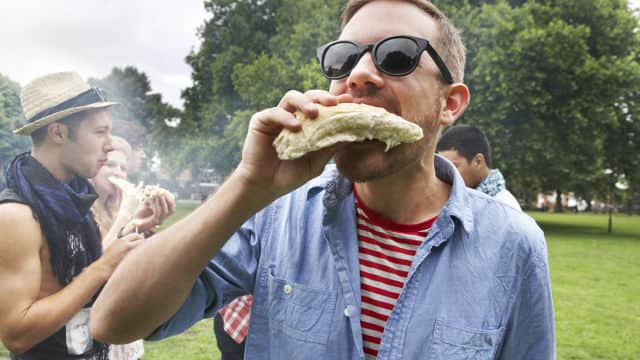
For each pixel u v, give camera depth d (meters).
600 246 17.19
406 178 1.62
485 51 21.89
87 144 2.82
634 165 25.86
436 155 1.89
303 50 25.94
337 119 1.28
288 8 29.78
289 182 1.33
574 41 21.58
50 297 2.41
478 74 21.91
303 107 1.28
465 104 1.71
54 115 2.67
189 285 1.40
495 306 1.59
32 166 2.61
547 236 21.39
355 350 1.55
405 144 1.45
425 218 1.70
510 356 1.69
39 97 2.75
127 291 1.38
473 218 1.69
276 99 25.53
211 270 1.60
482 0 25.28
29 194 2.49
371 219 1.70
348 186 1.74
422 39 1.52
